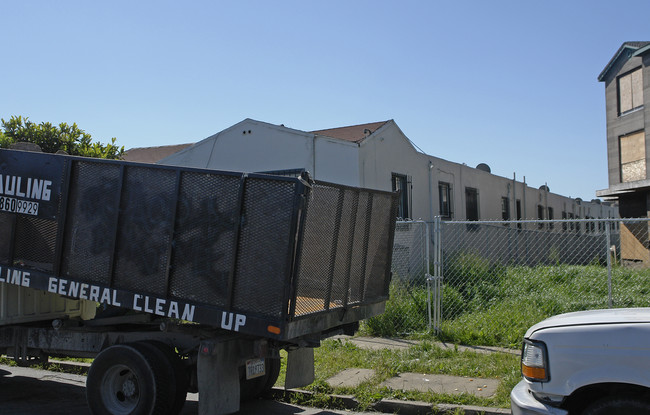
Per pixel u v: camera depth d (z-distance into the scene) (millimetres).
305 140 15922
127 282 5430
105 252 5543
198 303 5090
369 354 8453
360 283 6066
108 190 5602
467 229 20297
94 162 5684
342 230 5641
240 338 5613
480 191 24391
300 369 6461
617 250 27609
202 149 17469
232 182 5051
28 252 5953
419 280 12219
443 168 20859
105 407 5473
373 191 6191
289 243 4727
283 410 6590
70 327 6348
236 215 4984
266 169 16391
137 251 5406
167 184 5332
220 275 5020
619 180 28031
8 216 6098
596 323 4094
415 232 16312
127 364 5363
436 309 9617
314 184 5117
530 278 12102
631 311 4434
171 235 5238
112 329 6180
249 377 5770
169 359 5426
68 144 12570
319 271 5262
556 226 36094
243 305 4895
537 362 4199
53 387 7559
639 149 26922
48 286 5777
